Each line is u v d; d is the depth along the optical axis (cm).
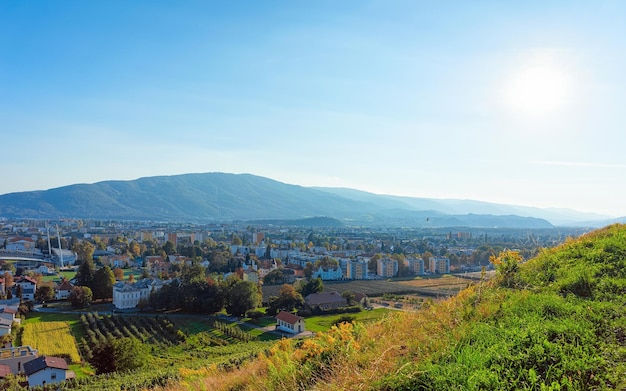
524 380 702
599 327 874
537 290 1239
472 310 1074
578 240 1923
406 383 731
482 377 692
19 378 3991
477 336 878
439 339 906
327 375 938
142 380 3027
